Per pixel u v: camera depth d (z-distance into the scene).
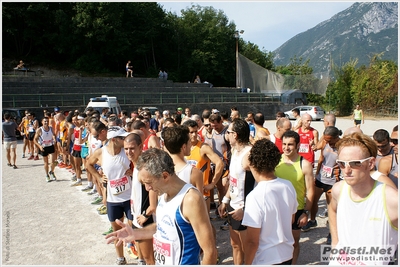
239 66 41.31
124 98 30.88
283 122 5.74
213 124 6.21
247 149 3.85
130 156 3.84
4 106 24.72
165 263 2.49
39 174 10.35
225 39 57.09
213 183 4.57
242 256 3.95
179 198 2.42
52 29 44.28
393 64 40.38
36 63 43.75
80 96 28.92
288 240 2.77
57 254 4.90
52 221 6.27
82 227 5.97
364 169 2.21
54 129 11.60
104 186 5.04
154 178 2.40
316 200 5.58
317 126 25.56
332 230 2.53
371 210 2.23
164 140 3.47
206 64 53.69
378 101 38.50
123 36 45.56
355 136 2.28
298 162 3.92
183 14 56.12
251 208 2.70
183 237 2.44
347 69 41.03
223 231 5.66
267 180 2.81
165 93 33.66
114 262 4.66
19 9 40.59
